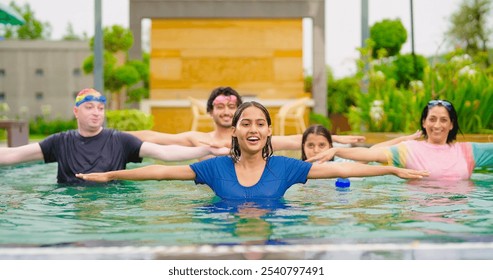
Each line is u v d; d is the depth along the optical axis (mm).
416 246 3006
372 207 4363
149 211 4215
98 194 5223
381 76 11523
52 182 6277
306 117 19484
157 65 19625
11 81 37062
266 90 19812
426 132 6535
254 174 4785
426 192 5281
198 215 4008
